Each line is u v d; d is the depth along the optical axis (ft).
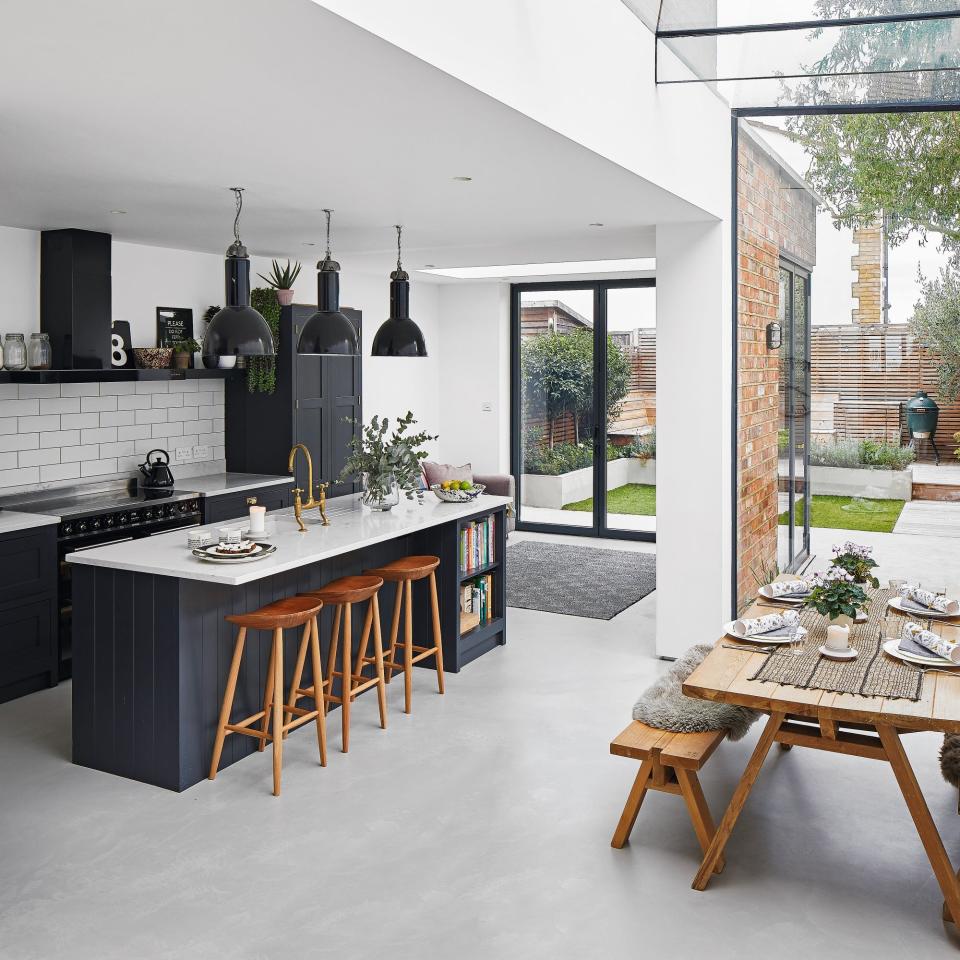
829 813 12.77
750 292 19.89
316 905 10.52
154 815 12.71
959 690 10.62
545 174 13.88
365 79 9.27
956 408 18.58
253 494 22.29
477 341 33.22
